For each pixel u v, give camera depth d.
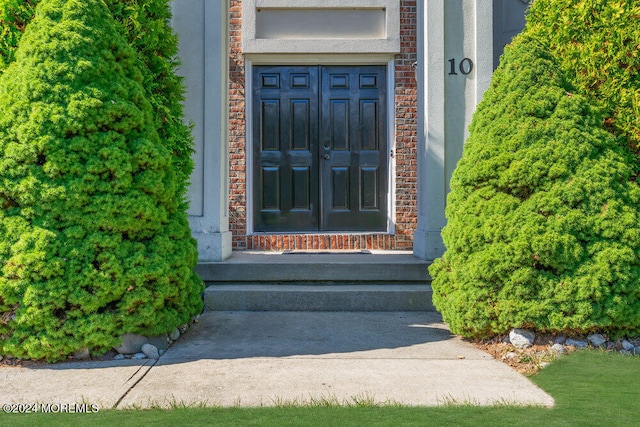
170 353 3.69
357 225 7.07
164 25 4.34
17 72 3.49
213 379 3.16
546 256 3.62
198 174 5.49
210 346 3.87
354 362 3.49
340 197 7.08
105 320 3.47
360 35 6.95
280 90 7.05
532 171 3.78
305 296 4.93
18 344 3.37
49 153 3.37
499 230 3.75
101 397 2.87
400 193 6.92
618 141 4.04
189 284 4.11
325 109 7.06
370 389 3.00
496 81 4.23
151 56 4.20
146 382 3.11
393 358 3.58
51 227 3.40
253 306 4.94
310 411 2.66
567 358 3.49
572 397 2.86
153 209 3.67
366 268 5.27
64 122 3.40
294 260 5.51
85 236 3.46
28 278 3.31
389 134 7.02
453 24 5.72
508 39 7.39
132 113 3.61
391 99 6.99
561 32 4.26
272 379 3.16
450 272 4.10
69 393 2.93
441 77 5.66
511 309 3.65
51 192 3.37
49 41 3.49
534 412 2.66
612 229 3.61
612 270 3.57
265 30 6.94
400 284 5.27
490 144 4.01
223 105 5.61
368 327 4.39
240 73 6.89
